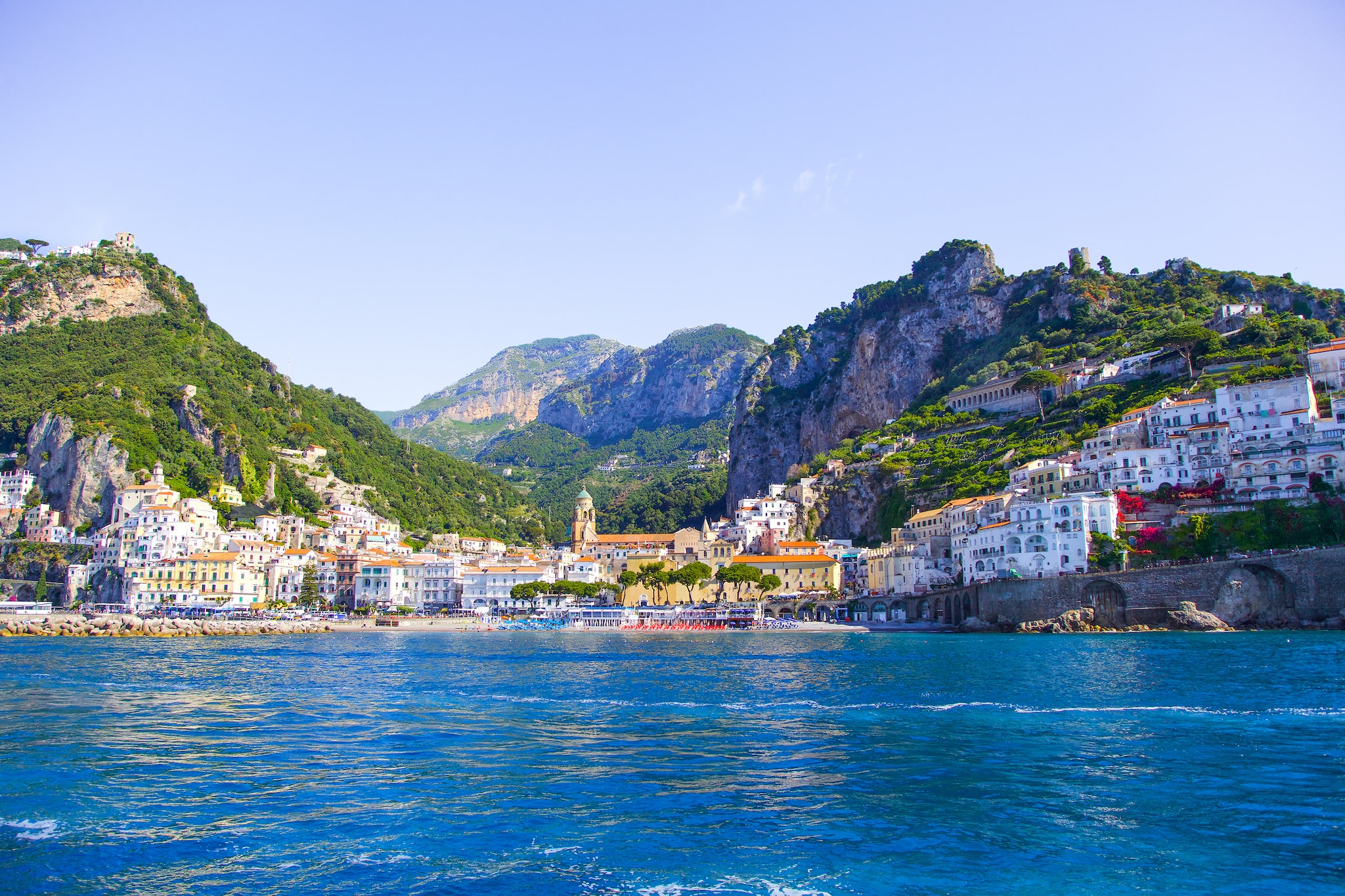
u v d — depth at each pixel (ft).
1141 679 310.24
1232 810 150.41
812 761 189.67
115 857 131.34
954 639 564.30
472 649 532.73
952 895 116.98
